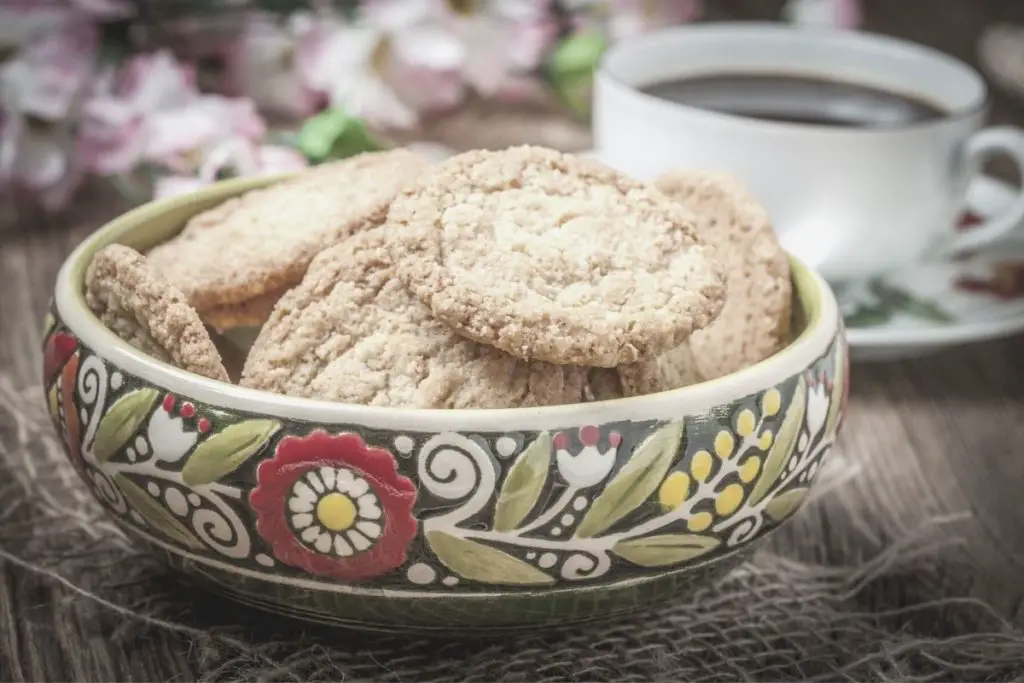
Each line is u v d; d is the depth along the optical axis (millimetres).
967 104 633
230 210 497
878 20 1138
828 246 598
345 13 795
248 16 784
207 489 425
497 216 447
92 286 450
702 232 499
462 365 437
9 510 499
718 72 672
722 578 464
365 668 448
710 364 487
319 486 420
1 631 460
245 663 449
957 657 471
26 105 674
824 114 650
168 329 438
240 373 482
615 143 617
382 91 764
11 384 562
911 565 507
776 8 1106
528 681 451
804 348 451
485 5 824
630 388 441
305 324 444
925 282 630
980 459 561
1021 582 503
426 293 430
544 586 431
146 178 693
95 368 436
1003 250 648
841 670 462
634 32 864
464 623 438
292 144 665
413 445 417
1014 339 642
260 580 433
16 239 671
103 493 443
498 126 824
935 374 612
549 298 434
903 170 589
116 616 467
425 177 452
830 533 520
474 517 421
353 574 427
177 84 686
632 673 457
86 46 713
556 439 420
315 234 466
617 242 448
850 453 560
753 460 437
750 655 466
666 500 429
